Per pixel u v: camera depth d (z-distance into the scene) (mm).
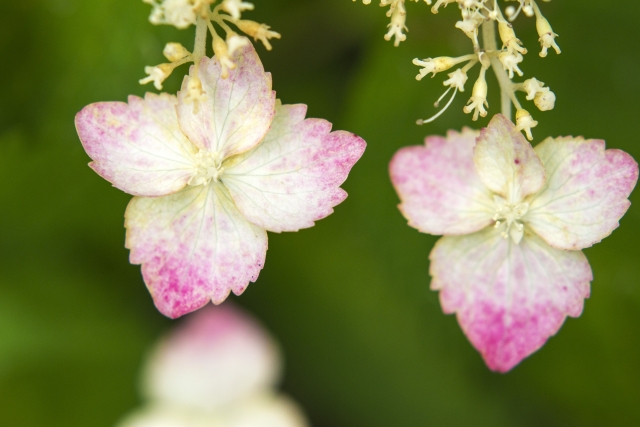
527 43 312
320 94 321
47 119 302
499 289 258
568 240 256
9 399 322
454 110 305
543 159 256
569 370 317
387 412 327
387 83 309
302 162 252
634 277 311
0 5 301
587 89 311
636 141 309
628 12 313
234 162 253
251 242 252
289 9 316
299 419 320
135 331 330
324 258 329
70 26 300
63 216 321
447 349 312
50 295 326
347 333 329
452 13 307
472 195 260
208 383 315
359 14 318
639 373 314
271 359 320
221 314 319
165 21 246
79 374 325
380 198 308
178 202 252
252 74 251
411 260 307
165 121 253
